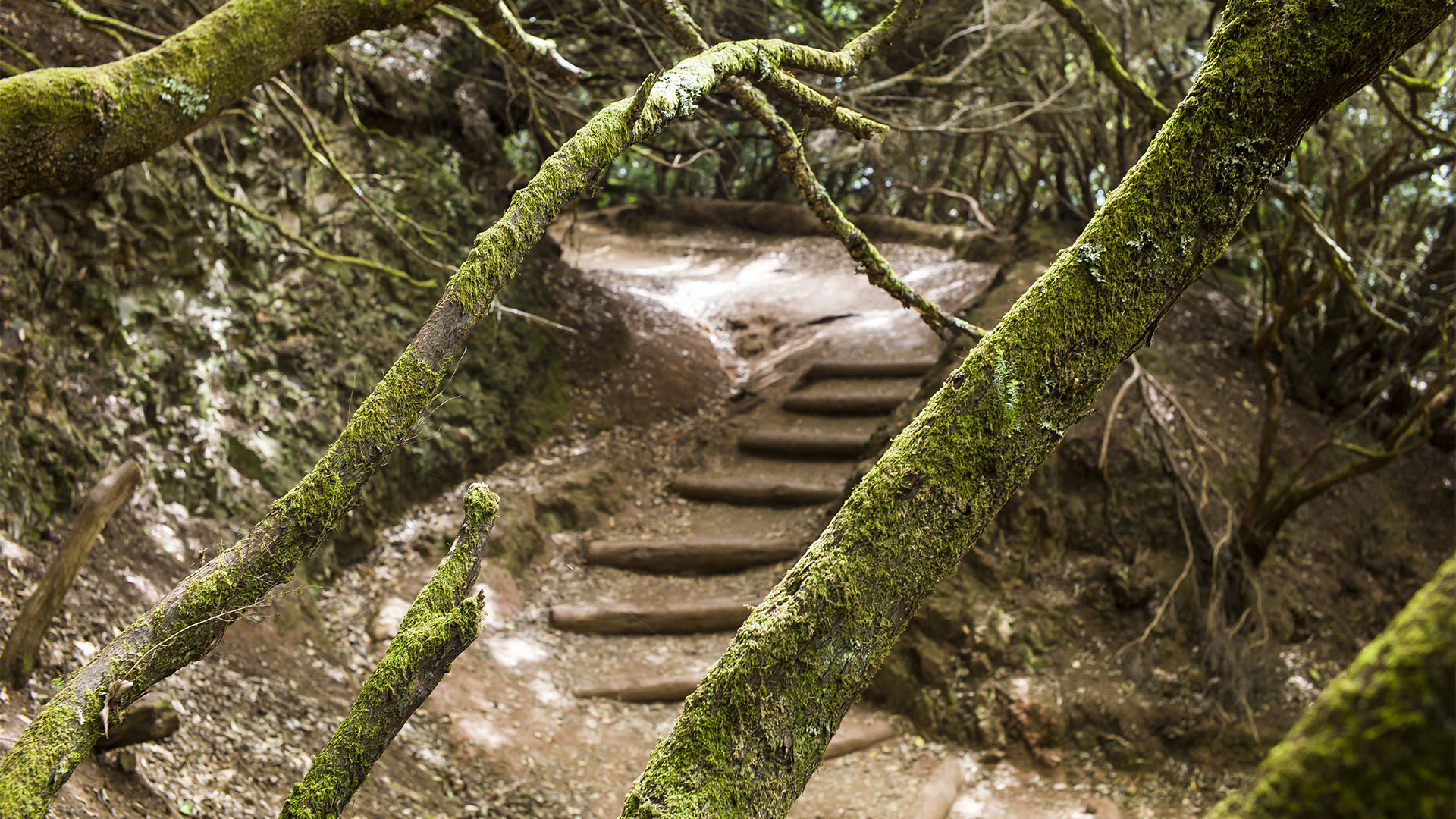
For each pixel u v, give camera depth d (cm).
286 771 379
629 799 93
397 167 716
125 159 180
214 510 518
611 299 988
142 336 516
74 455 445
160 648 105
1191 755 524
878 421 816
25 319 446
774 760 93
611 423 827
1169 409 650
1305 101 98
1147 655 559
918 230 1296
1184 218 99
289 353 602
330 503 112
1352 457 688
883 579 96
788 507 735
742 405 868
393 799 396
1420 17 96
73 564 336
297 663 468
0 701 306
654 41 704
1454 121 604
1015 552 598
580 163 125
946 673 563
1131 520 606
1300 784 45
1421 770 42
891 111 705
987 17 660
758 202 1502
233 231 581
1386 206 687
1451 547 682
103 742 310
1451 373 532
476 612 111
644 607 630
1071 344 100
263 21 191
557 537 695
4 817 92
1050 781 516
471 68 807
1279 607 598
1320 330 706
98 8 544
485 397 745
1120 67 329
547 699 543
